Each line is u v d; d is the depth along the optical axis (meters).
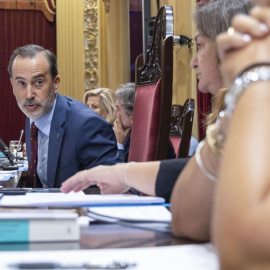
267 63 0.71
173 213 1.17
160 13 2.57
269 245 0.60
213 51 1.48
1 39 11.53
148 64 2.79
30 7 11.58
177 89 7.03
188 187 1.15
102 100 6.28
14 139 11.59
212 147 1.10
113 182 1.60
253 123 0.67
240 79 0.72
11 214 1.05
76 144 2.95
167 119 2.47
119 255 0.86
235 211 0.63
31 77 2.95
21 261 0.81
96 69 11.79
